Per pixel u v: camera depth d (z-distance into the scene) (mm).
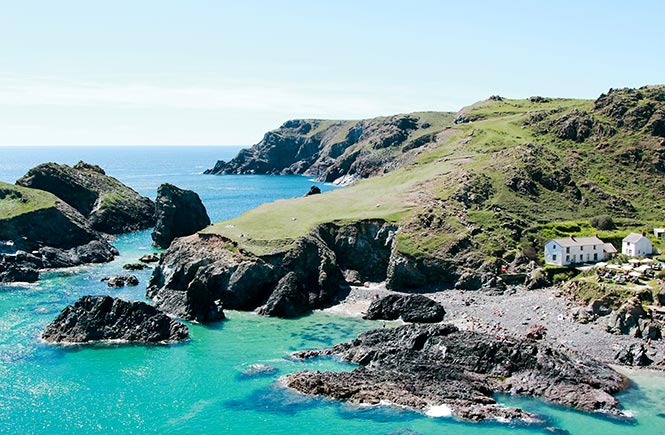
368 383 82062
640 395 79312
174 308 116938
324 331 106875
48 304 119938
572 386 79312
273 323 112000
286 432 71562
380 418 74125
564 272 129500
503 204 156625
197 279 114188
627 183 178000
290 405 77750
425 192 164875
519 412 74375
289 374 86250
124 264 161875
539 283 125750
